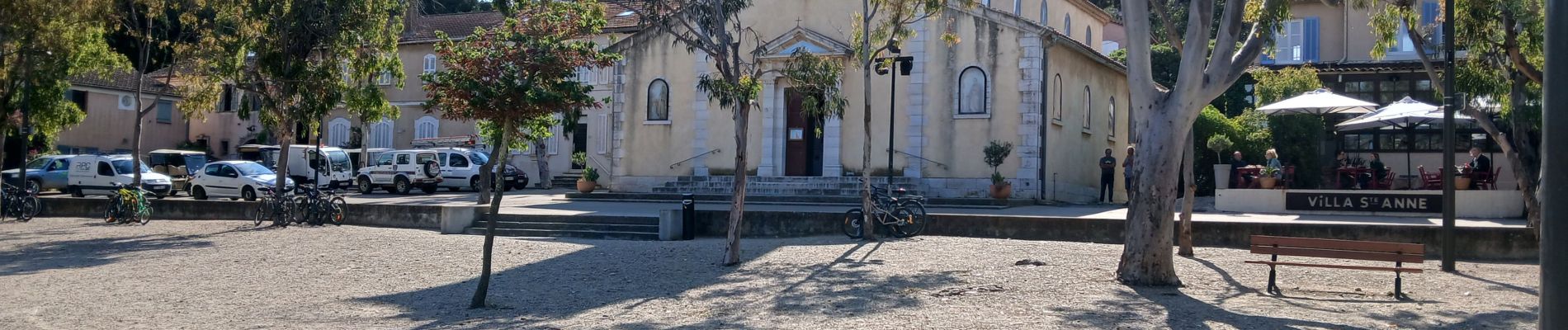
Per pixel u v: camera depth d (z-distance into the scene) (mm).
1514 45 15914
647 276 14781
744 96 15578
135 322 11367
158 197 37656
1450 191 14453
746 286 13422
